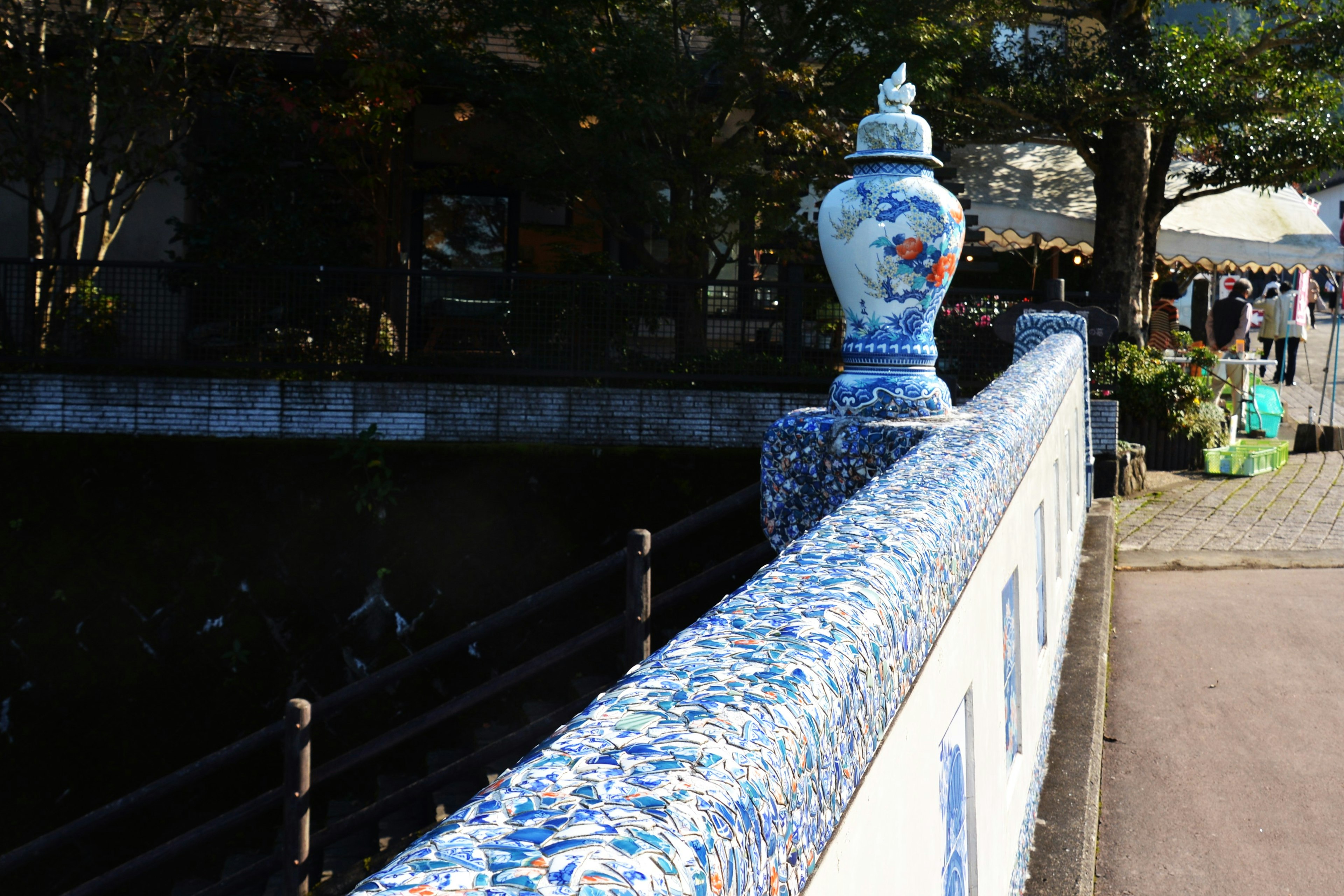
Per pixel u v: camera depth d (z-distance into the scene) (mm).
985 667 1911
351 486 8641
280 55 11438
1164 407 11422
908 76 9875
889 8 9461
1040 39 13273
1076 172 14938
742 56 9539
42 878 7805
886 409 3100
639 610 4844
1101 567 6664
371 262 11438
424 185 12250
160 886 7621
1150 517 8945
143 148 10125
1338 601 6031
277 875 5992
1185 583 6582
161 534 8508
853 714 828
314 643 8461
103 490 8516
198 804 8055
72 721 8258
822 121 9555
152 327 9250
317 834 5184
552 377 9344
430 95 12172
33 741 8164
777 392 9383
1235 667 4969
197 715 8305
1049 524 3967
